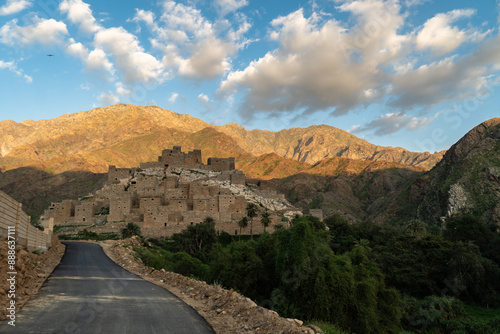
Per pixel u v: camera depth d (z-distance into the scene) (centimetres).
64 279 2222
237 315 1436
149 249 6300
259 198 15212
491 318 5184
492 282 6378
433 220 16238
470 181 16312
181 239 8550
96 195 13362
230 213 11750
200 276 4391
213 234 8988
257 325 1287
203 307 1594
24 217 2722
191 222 11344
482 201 14825
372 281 3291
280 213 14050
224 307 1558
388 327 3594
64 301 1502
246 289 3512
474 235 9844
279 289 2995
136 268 3266
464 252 6481
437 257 6744
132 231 9094
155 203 11612
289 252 2909
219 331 1216
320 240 3416
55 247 4844
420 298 6312
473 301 6356
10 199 2264
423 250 7088
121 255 4225
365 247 7656
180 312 1448
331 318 2705
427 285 6338
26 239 2838
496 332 4500
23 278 1769
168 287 2162
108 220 11400
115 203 11538
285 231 3158
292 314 2745
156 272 2809
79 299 1569
